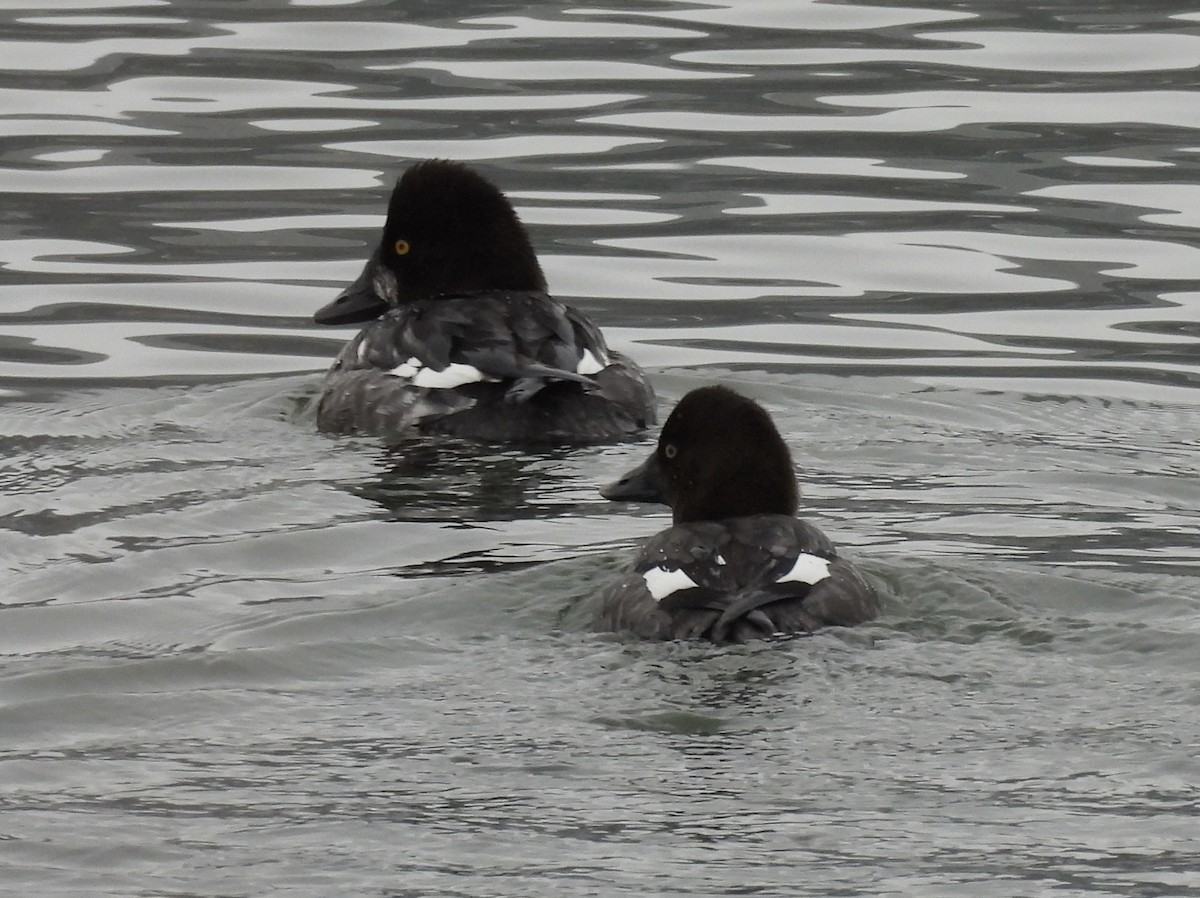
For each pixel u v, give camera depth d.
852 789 9.43
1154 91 24.14
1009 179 21.95
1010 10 27.12
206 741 10.17
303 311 19.39
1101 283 19.69
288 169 22.09
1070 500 14.23
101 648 11.65
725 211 21.30
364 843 9.05
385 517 13.83
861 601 11.44
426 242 17.44
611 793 9.44
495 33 26.36
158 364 18.14
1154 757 9.74
